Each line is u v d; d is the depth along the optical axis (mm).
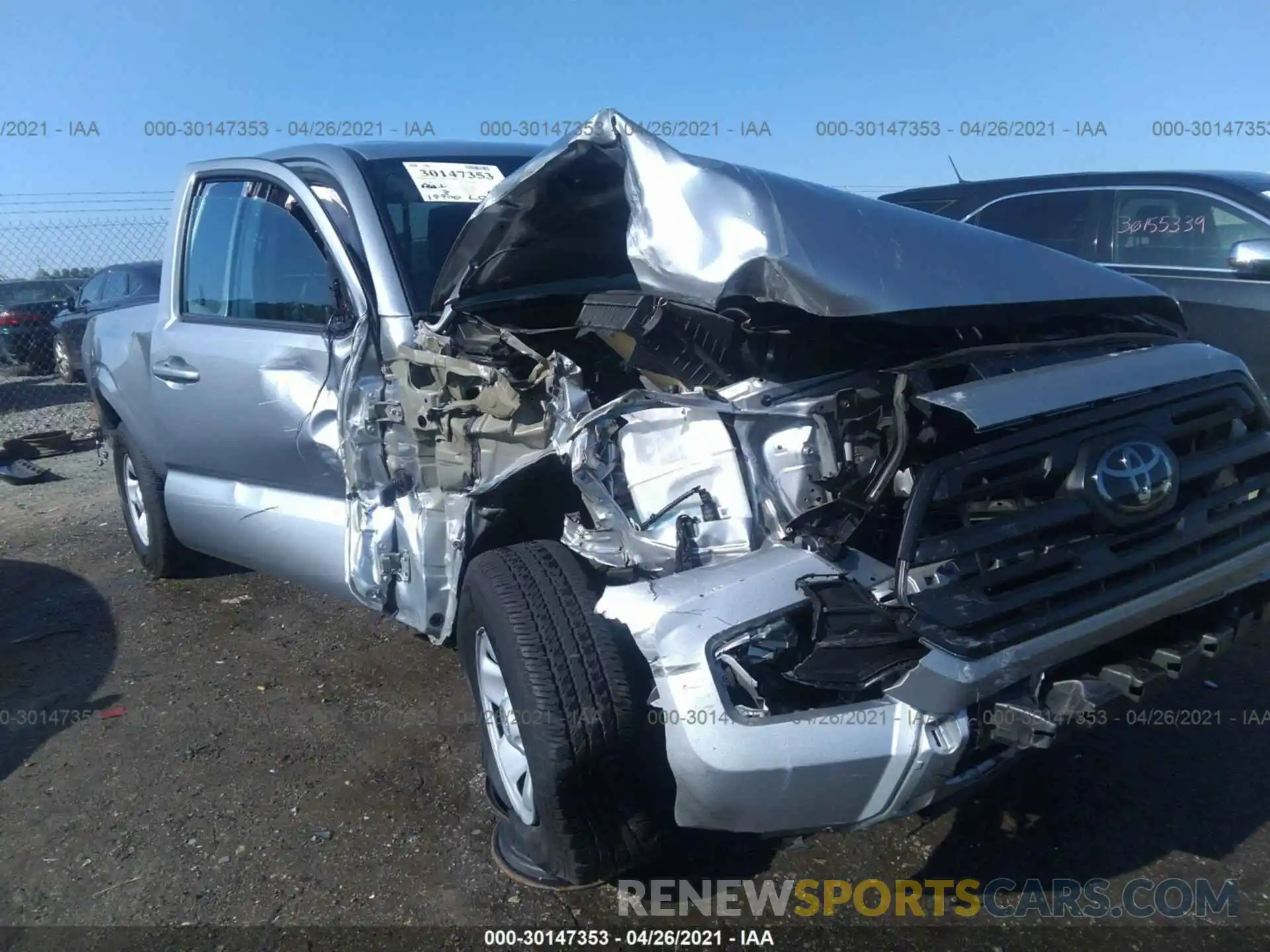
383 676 4164
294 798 3311
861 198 3109
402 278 3596
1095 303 3121
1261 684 3785
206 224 4504
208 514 4469
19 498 7602
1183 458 2717
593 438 2703
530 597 2576
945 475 2445
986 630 2334
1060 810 3102
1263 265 4930
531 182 3055
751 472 2625
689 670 2273
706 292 2803
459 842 3043
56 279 16031
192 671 4309
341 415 3555
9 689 4223
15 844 3148
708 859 2916
